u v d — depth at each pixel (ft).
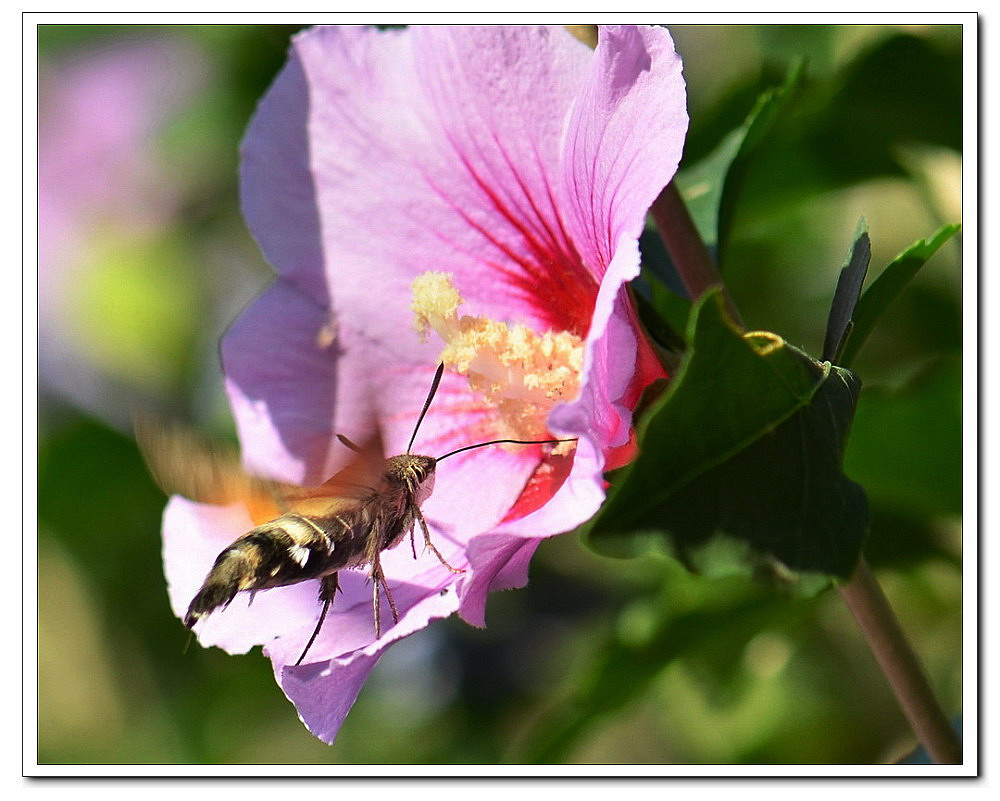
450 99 1.54
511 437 1.54
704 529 1.39
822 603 1.68
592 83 1.47
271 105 1.58
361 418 1.53
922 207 1.79
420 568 1.52
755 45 1.75
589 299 1.55
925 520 1.67
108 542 1.82
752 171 1.70
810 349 1.78
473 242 1.56
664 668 1.66
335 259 1.58
